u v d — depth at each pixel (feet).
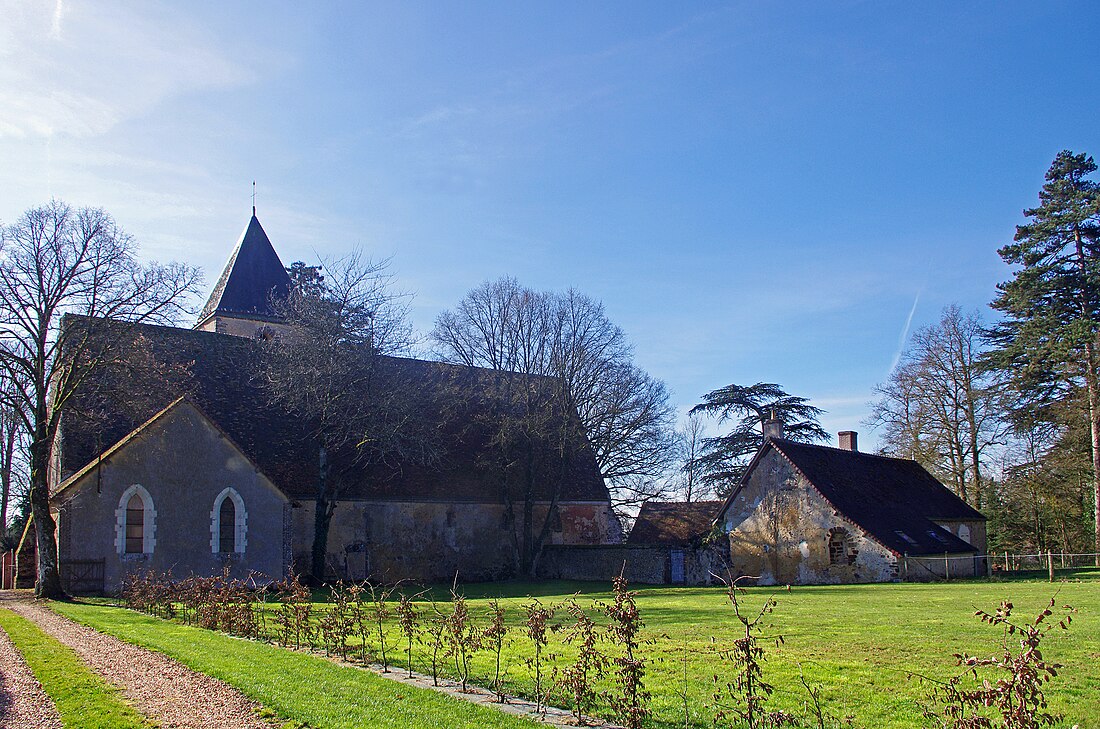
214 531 99.60
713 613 67.97
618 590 33.73
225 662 42.34
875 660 41.57
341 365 112.47
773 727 28.40
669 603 81.15
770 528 118.83
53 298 92.89
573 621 62.59
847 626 55.31
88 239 94.32
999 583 96.68
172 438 98.78
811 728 29.48
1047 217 130.72
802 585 110.22
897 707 31.94
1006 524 155.22
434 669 38.81
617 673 32.65
